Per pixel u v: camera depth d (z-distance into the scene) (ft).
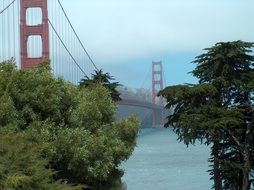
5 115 49.49
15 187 32.78
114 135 63.93
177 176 199.82
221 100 100.07
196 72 102.12
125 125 74.13
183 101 100.12
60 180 43.57
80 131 54.19
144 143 431.84
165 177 194.29
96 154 54.75
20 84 54.13
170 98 100.07
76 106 58.80
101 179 57.62
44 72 57.26
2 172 32.78
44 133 51.01
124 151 64.34
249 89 97.81
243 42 98.63
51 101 54.75
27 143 39.58
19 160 35.04
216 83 98.78
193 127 93.56
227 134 96.32
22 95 53.26
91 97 64.08
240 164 94.07
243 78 98.73
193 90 96.68
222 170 94.07
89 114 59.00
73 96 59.06
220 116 94.07
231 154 97.30
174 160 292.61
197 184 169.58
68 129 53.93
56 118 55.47
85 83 115.24
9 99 50.70
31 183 35.22
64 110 57.88
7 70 56.13
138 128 76.23
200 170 227.20
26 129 50.93
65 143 52.03
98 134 59.82
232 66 99.30
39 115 53.83
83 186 45.16
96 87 71.72
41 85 55.52
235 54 96.32
